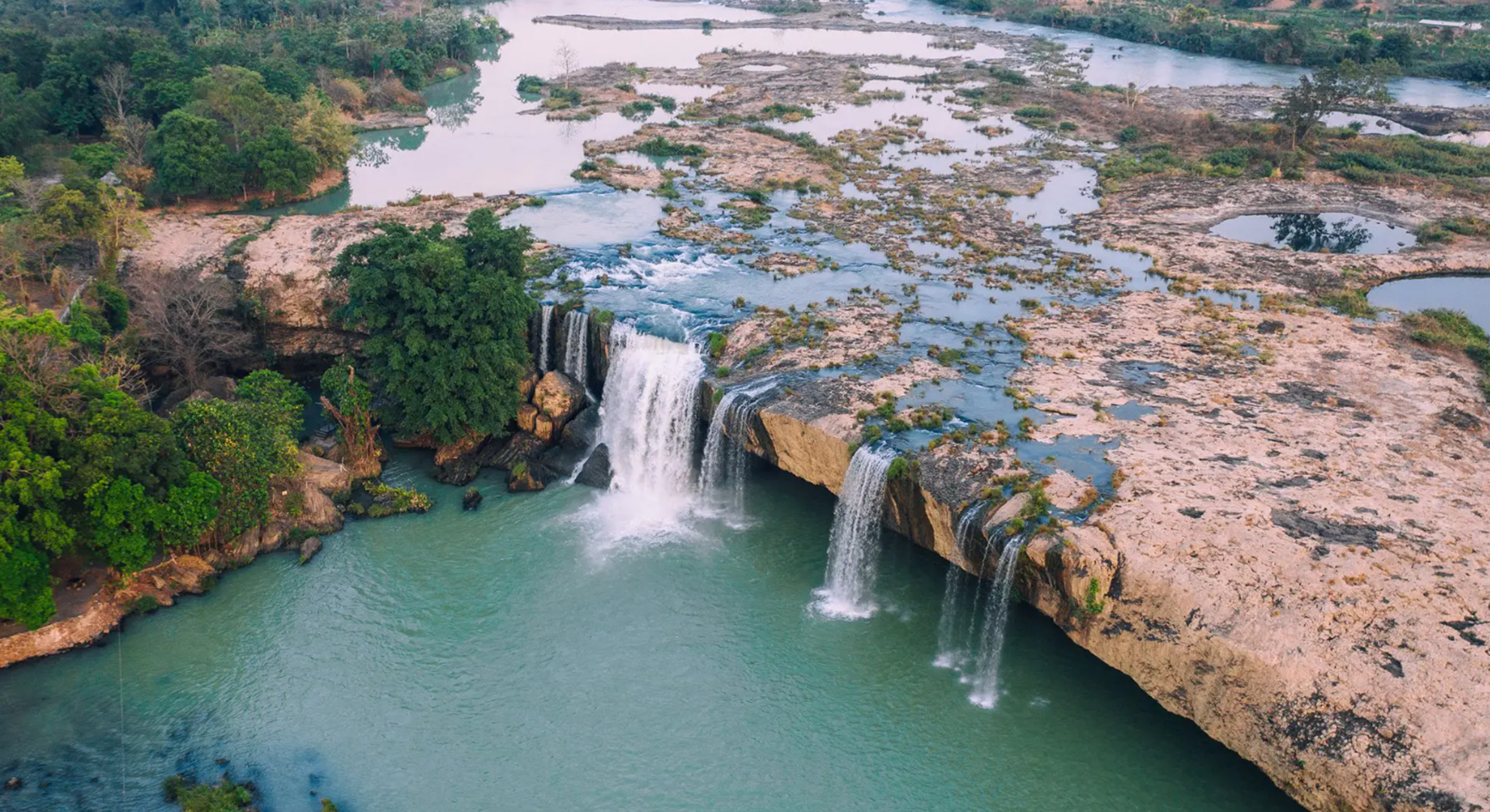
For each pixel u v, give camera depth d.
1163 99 190.25
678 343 83.12
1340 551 54.16
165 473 62.19
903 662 62.31
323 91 169.88
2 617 57.28
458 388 78.31
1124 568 53.69
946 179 138.38
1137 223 119.06
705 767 54.94
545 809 52.28
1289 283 98.31
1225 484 61.03
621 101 190.25
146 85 141.25
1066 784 53.81
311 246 100.31
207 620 64.12
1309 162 143.62
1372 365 78.00
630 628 64.94
